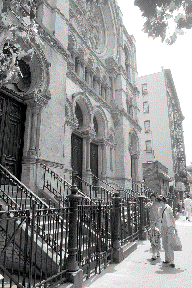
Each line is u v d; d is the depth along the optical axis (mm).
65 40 12102
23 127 9312
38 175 8859
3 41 3951
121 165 17625
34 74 9758
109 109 17750
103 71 18219
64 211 4773
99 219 5688
